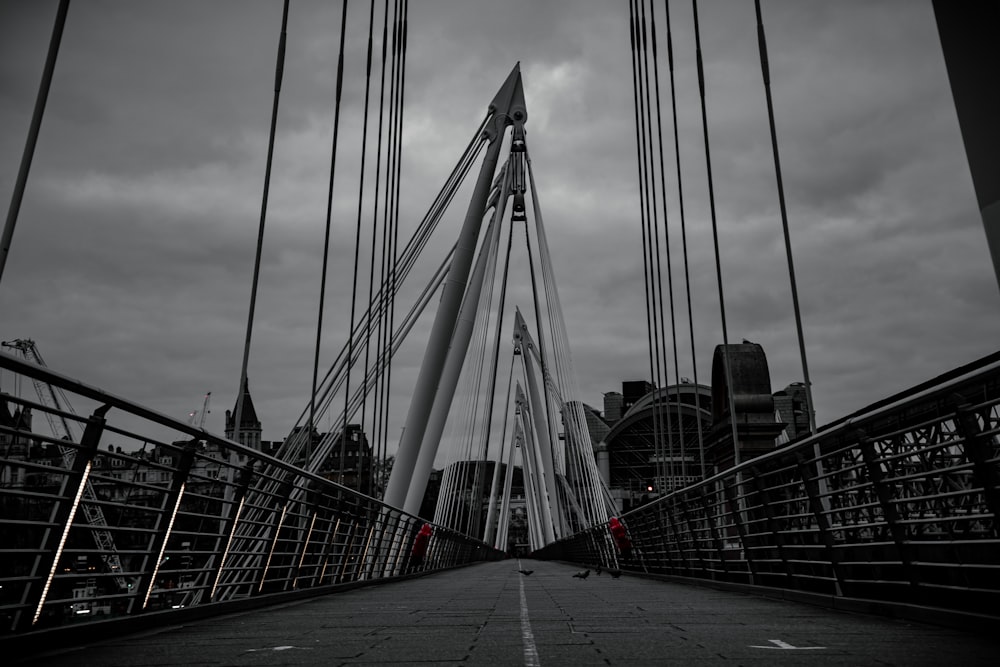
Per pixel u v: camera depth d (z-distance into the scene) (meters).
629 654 5.52
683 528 19.17
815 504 9.77
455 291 33.47
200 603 9.51
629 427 134.38
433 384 32.56
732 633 6.84
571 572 32.00
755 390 42.75
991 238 4.64
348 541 17.22
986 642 5.96
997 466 6.17
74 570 6.61
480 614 9.39
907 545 7.70
